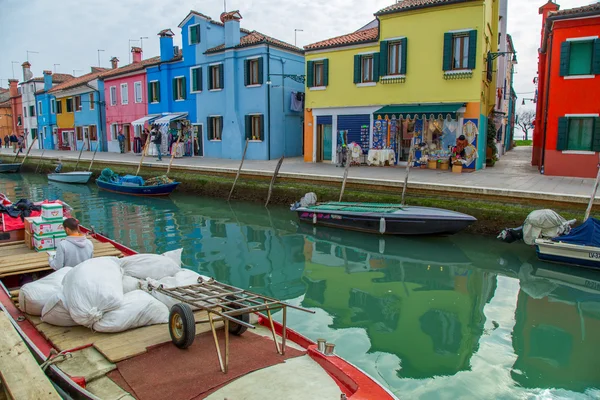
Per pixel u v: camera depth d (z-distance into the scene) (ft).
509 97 118.42
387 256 37.37
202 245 41.47
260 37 83.97
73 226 22.11
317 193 54.39
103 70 153.28
